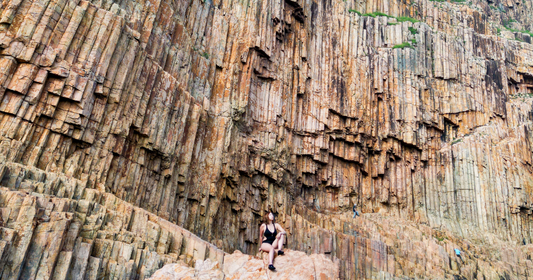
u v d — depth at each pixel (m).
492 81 41.06
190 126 19.28
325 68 30.72
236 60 24.03
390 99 33.62
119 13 15.86
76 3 13.86
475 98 38.81
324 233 22.70
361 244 23.64
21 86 11.91
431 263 25.64
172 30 19.67
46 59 12.61
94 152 13.80
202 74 21.72
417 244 26.66
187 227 18.55
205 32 23.23
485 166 36.12
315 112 29.11
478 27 48.00
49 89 12.65
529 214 37.66
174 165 17.89
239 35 24.81
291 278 10.95
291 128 27.39
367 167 32.09
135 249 11.53
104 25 14.45
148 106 16.48
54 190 11.27
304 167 28.22
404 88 34.78
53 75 12.81
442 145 36.62
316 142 28.80
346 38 32.78
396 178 33.25
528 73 44.97
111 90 14.64
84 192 12.14
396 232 27.61
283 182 25.77
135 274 11.21
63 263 9.72
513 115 40.97
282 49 27.84
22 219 9.42
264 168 24.52
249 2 25.97
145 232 12.73
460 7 48.53
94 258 10.40
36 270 9.27
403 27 37.19
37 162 11.98
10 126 11.57
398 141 33.47
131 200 15.20
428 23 43.34
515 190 37.03
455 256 27.72
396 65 34.81
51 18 13.01
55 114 12.81
